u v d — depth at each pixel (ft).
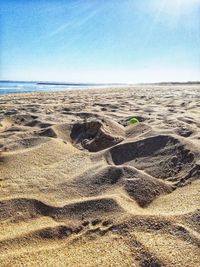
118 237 5.32
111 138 11.72
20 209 6.52
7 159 9.63
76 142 12.34
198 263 4.51
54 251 5.09
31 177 8.36
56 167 9.15
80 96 40.78
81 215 6.24
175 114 18.29
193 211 5.88
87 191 7.44
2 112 20.54
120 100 31.45
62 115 18.40
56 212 6.45
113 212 6.13
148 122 15.39
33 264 4.69
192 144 9.56
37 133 13.09
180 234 5.20
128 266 4.57
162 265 4.51
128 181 7.59
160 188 7.42
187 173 8.17
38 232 5.63
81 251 5.04
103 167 8.62
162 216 5.75
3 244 5.24
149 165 9.17
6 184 7.91
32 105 25.11
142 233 5.33
